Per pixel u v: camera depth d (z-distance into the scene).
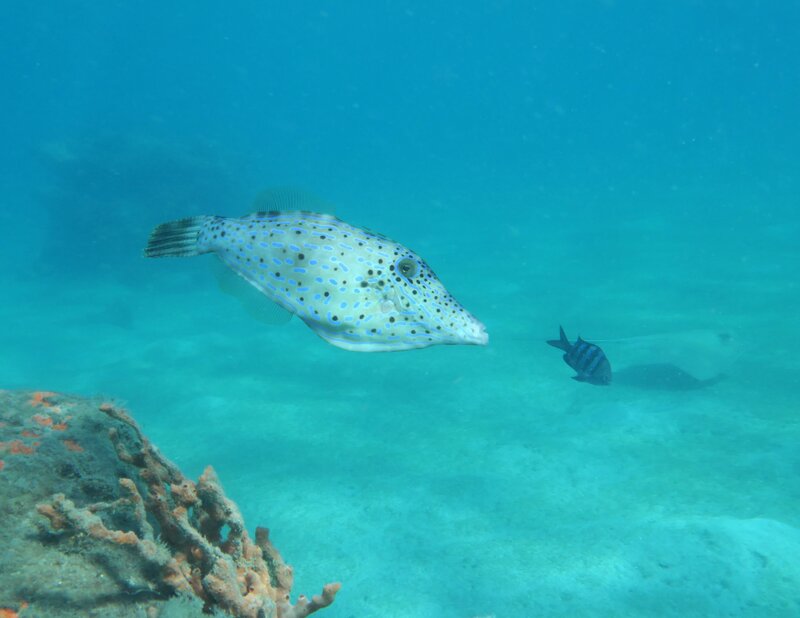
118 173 22.33
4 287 22.22
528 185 39.12
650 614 4.65
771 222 21.14
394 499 6.71
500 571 5.28
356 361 11.95
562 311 14.20
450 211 31.66
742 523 5.55
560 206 30.00
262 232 2.41
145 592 2.75
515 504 6.45
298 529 6.20
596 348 4.99
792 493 6.11
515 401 9.43
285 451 8.13
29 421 3.54
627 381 9.79
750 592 4.74
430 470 7.37
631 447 7.54
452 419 8.92
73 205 22.48
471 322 2.34
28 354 14.06
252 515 6.54
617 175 38.97
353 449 8.09
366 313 2.30
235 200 24.09
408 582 5.23
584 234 22.91
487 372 10.74
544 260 19.69
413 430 8.62
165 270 22.17
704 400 8.71
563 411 8.90
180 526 2.88
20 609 2.50
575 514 6.16
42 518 2.93
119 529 3.09
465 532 5.98
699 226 21.94
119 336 15.34
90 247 22.45
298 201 2.53
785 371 9.42
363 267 2.32
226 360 12.55
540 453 7.59
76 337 15.43
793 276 14.88
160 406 10.14
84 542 2.81
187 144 24.30
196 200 23.11
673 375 9.85
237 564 3.03
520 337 12.56
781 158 37.97
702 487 6.41
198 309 18.03
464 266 19.80
